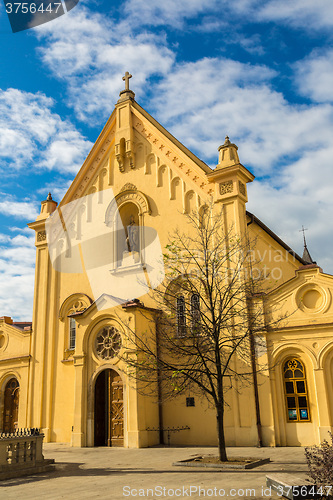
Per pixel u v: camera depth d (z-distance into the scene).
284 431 18.66
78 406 22.31
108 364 22.11
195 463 14.12
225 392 20.11
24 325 34.62
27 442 14.40
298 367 18.95
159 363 16.55
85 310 23.39
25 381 26.59
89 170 28.36
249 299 17.86
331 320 18.45
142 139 26.50
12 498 10.33
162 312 22.64
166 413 21.73
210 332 15.82
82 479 12.68
